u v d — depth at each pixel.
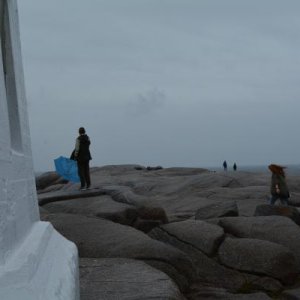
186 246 10.30
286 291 8.98
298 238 10.64
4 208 3.64
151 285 7.09
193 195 19.64
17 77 5.11
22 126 5.09
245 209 16.22
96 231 9.95
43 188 26.27
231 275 9.65
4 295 3.26
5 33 4.95
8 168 3.90
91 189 17.47
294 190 20.78
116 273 7.71
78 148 17.27
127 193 16.30
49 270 4.30
